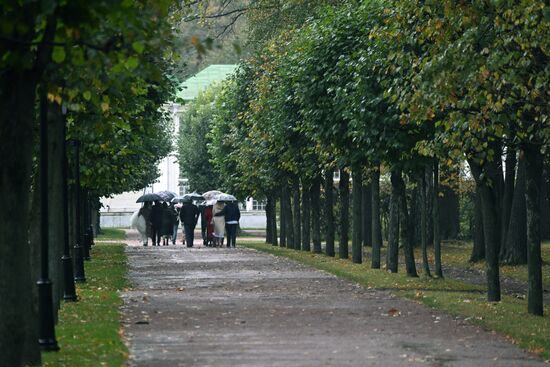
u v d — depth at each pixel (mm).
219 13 97812
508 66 40438
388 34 47312
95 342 33438
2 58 23734
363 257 105312
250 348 32656
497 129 39938
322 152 77375
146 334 36531
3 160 25891
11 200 26031
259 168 118562
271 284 62625
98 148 65000
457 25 40656
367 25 64375
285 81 88125
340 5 77312
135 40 23406
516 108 42469
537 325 39500
